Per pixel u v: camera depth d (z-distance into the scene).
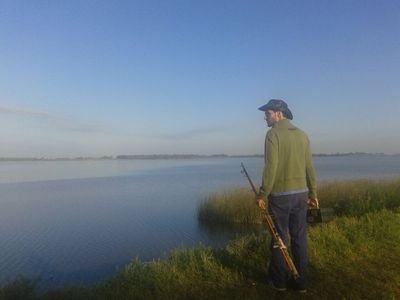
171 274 5.44
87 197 40.31
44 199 38.94
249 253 6.08
